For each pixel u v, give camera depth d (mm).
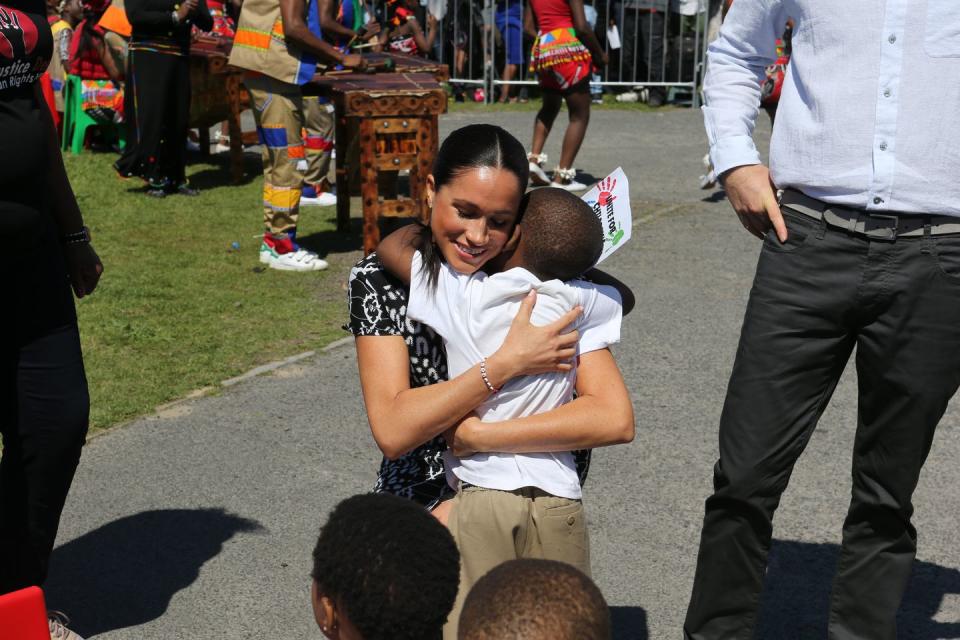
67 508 4180
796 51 2775
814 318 2807
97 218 8391
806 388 2863
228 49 9883
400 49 13047
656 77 14969
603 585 3709
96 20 10406
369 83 7227
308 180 9125
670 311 6395
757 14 2893
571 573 1627
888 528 2953
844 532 3031
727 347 5852
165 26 8766
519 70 14891
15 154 2785
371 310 2453
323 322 6203
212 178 10008
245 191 9500
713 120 2984
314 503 4238
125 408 5000
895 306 2732
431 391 2328
